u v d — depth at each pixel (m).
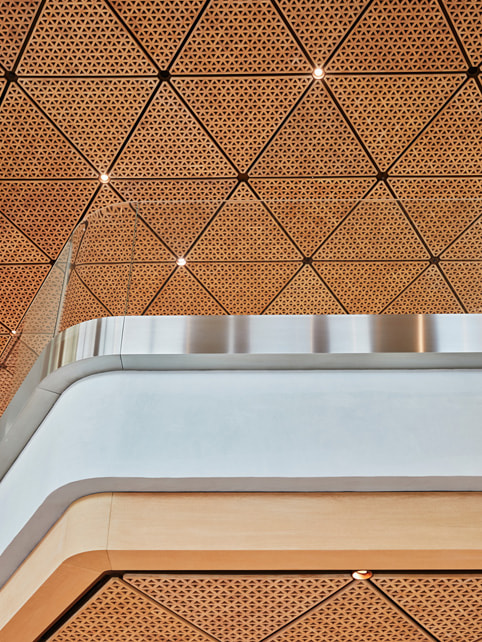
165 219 4.86
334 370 4.09
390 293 4.56
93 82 5.99
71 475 3.81
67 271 4.91
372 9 5.51
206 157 6.52
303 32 5.67
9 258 7.33
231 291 4.61
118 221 4.88
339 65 5.85
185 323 4.31
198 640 4.78
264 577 4.07
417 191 6.77
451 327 4.28
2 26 5.66
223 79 5.95
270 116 6.20
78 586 4.04
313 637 4.74
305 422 3.88
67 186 6.75
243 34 5.69
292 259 4.77
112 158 6.53
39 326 5.03
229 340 4.20
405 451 3.77
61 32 5.69
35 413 4.51
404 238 4.78
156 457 3.80
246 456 3.79
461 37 5.65
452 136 6.31
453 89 5.98
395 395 3.95
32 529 4.18
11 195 6.81
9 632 4.41
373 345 4.12
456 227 4.77
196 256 4.75
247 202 4.91
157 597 4.29
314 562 3.81
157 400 4.00
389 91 6.01
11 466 4.73
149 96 6.08
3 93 6.06
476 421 3.85
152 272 4.66
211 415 3.93
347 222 4.85
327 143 6.39
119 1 5.49
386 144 6.39
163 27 5.65
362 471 3.72
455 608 4.39
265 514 3.78
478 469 3.70
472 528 3.70
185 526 3.75
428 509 3.76
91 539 3.72
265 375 4.08
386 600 4.32
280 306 4.54
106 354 4.14
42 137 6.38
